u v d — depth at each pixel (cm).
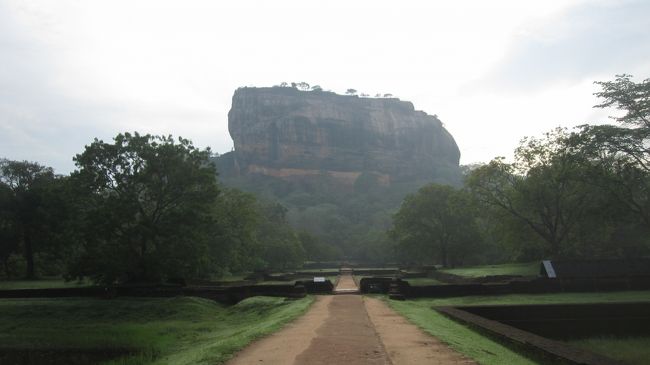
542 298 2752
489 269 4559
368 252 11512
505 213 4553
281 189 19100
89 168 3644
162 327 2311
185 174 3734
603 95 3450
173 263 3525
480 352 1109
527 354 1145
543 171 4184
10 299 3247
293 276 5500
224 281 4350
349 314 1909
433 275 4912
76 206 3750
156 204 3859
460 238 6091
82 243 3775
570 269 3109
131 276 3591
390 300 2606
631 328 2136
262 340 1290
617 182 3412
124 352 1758
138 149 3684
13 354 1838
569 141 3628
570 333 2095
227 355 1088
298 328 1512
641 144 3353
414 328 1467
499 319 2084
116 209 3509
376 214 14362
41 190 5181
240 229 5469
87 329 2320
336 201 17412
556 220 4128
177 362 1118
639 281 3022
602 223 3872
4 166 5403
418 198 6344
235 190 5866
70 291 3378
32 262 5681
